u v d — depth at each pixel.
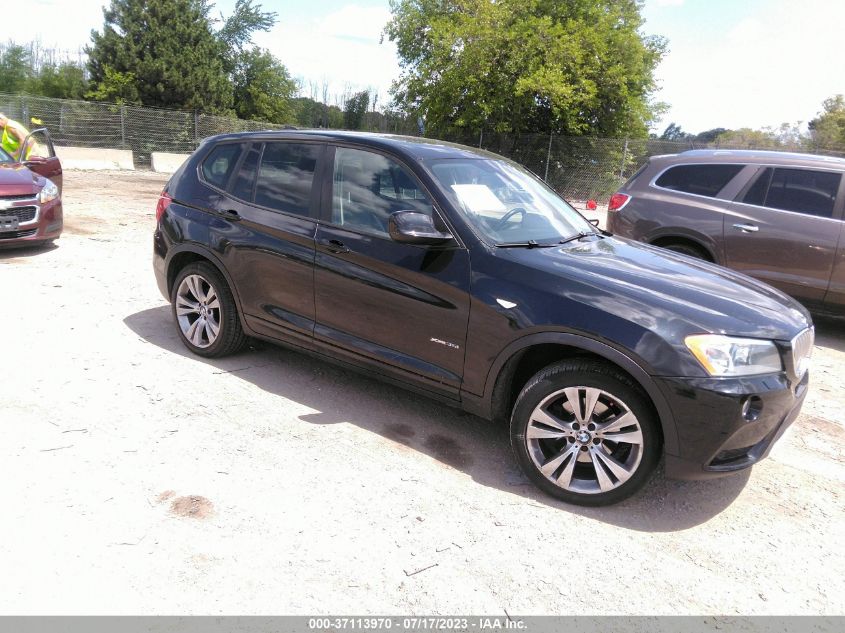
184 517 2.87
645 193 7.29
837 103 37.22
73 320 5.44
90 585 2.42
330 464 3.43
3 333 4.99
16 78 40.28
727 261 6.72
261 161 4.45
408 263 3.60
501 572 2.68
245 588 2.47
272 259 4.17
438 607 2.45
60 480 3.07
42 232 7.79
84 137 25.56
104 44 34.03
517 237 3.66
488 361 3.35
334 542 2.78
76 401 3.92
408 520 2.99
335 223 3.95
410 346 3.65
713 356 2.89
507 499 3.24
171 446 3.48
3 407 3.76
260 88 45.03
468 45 25.11
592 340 3.03
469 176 3.94
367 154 3.96
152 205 13.69
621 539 2.98
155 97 34.69
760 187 6.65
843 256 6.12
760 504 3.39
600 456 3.12
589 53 24.97
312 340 4.10
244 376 4.52
